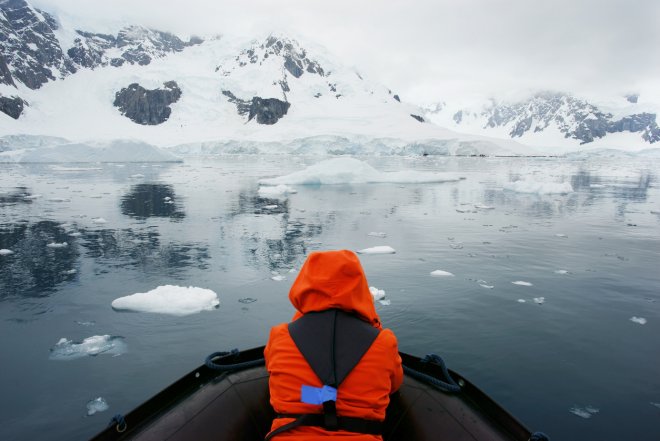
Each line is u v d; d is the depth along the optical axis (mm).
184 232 8086
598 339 3672
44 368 3260
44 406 2789
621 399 2818
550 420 2590
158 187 16469
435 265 5973
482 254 6609
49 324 4035
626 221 9797
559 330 3832
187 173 24953
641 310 4344
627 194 16000
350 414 1369
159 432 1776
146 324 4016
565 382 3002
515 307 4379
